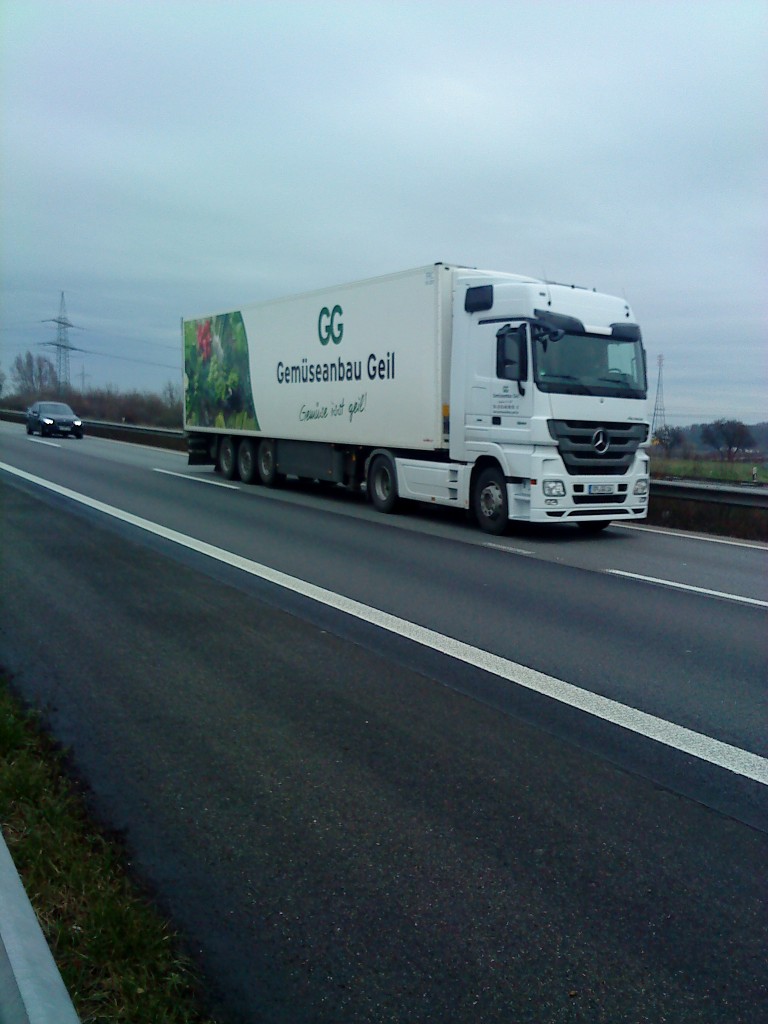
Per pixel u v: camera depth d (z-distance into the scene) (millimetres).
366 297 15844
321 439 17422
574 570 10711
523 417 12758
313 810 4348
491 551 11992
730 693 6141
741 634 7727
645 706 5848
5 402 71438
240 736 5270
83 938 3199
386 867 3830
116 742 5164
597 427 13094
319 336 17312
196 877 3750
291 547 11773
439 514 15930
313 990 3055
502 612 8383
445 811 4340
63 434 39562
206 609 8273
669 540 13680
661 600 9055
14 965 2479
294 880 3729
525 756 5004
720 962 3213
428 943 3307
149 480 20547
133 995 2914
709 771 4840
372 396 15812
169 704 5789
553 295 12906
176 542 11867
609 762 4938
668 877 3766
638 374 13609
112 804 4398
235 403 20734
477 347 13562
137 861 3871
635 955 3242
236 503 16625
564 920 3453
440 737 5270
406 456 15555
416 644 7223
